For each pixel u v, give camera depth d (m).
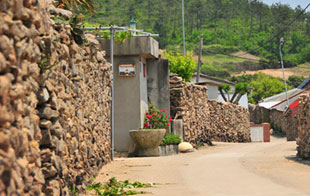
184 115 20.16
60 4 9.12
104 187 8.30
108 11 129.62
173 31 140.50
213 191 7.77
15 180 3.94
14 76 4.10
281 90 93.94
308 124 12.83
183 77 27.03
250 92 54.91
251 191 7.64
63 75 6.93
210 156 15.41
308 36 146.75
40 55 5.37
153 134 16.31
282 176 9.45
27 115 4.68
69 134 7.25
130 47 17.22
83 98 8.76
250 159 13.68
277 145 21.97
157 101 18.97
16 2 4.22
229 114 31.73
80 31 8.01
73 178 7.26
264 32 150.88
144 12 137.38
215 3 158.50
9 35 4.02
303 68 136.00
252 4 159.25
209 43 147.75
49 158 5.75
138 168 11.49
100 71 11.41
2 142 3.62
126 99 17.48
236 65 135.62
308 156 12.92
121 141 17.39
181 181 9.20
